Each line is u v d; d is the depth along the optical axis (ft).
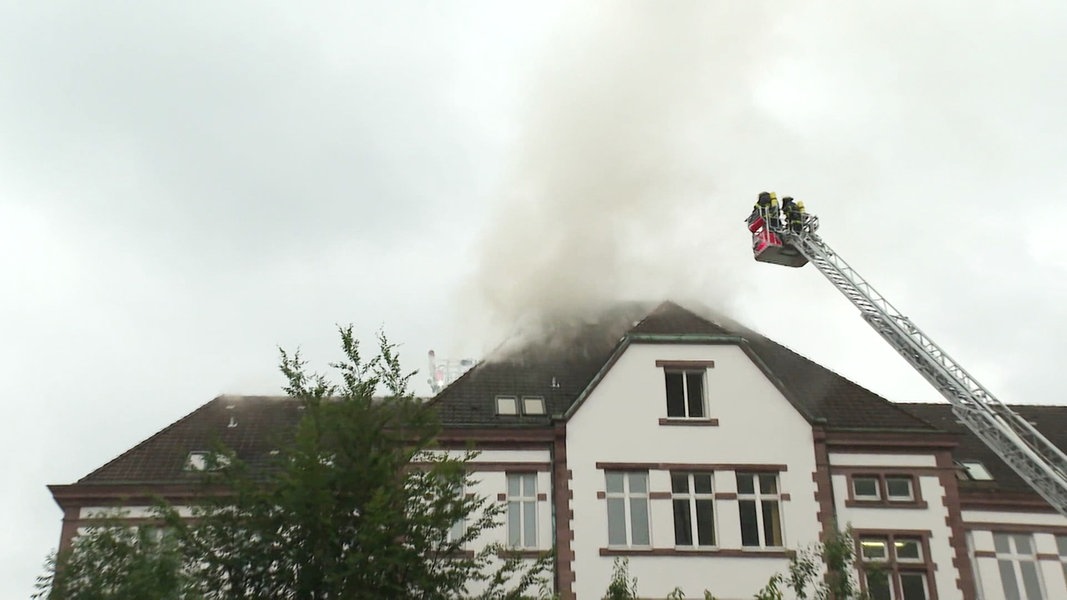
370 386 61.52
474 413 90.63
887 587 83.35
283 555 54.95
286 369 62.44
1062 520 90.68
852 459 87.56
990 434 80.28
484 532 83.05
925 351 84.43
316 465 55.16
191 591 53.26
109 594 54.49
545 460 86.17
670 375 90.17
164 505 58.80
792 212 99.40
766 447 86.43
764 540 83.71
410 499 56.95
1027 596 88.17
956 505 86.33
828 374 99.19
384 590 53.06
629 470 85.51
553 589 80.38
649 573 81.10
